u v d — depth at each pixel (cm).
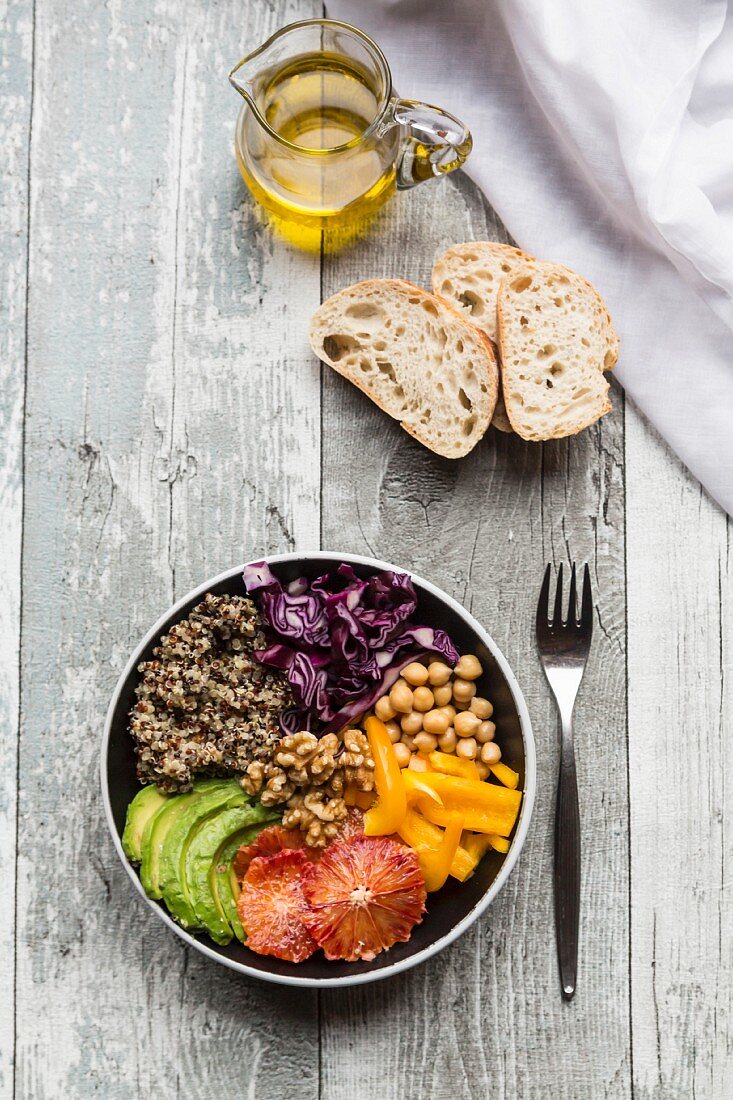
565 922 96
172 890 90
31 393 98
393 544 97
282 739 91
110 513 97
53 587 97
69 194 98
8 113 98
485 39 97
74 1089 96
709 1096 97
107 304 98
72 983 96
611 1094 96
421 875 91
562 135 96
